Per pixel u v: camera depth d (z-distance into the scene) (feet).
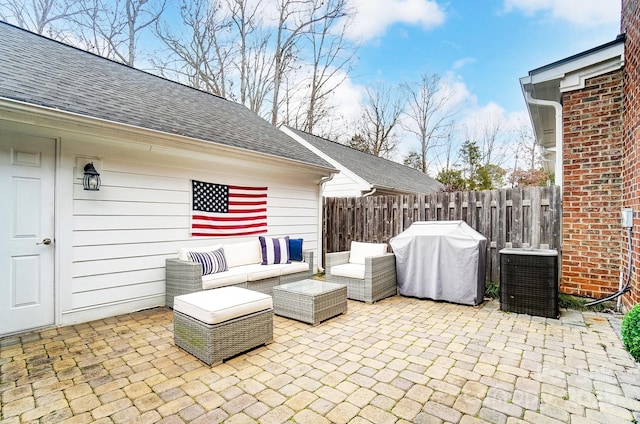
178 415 6.86
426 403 7.32
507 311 14.12
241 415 6.88
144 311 14.23
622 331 6.82
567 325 12.25
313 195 24.08
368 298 15.66
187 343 9.87
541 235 16.03
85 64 17.66
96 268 13.14
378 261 16.12
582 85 14.80
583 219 14.74
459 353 9.94
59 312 12.22
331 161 31.78
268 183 20.45
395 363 9.29
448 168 65.62
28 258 11.60
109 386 7.98
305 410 7.06
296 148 23.52
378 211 22.44
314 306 12.48
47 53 16.37
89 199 12.92
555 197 15.66
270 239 18.15
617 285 13.91
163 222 15.21
